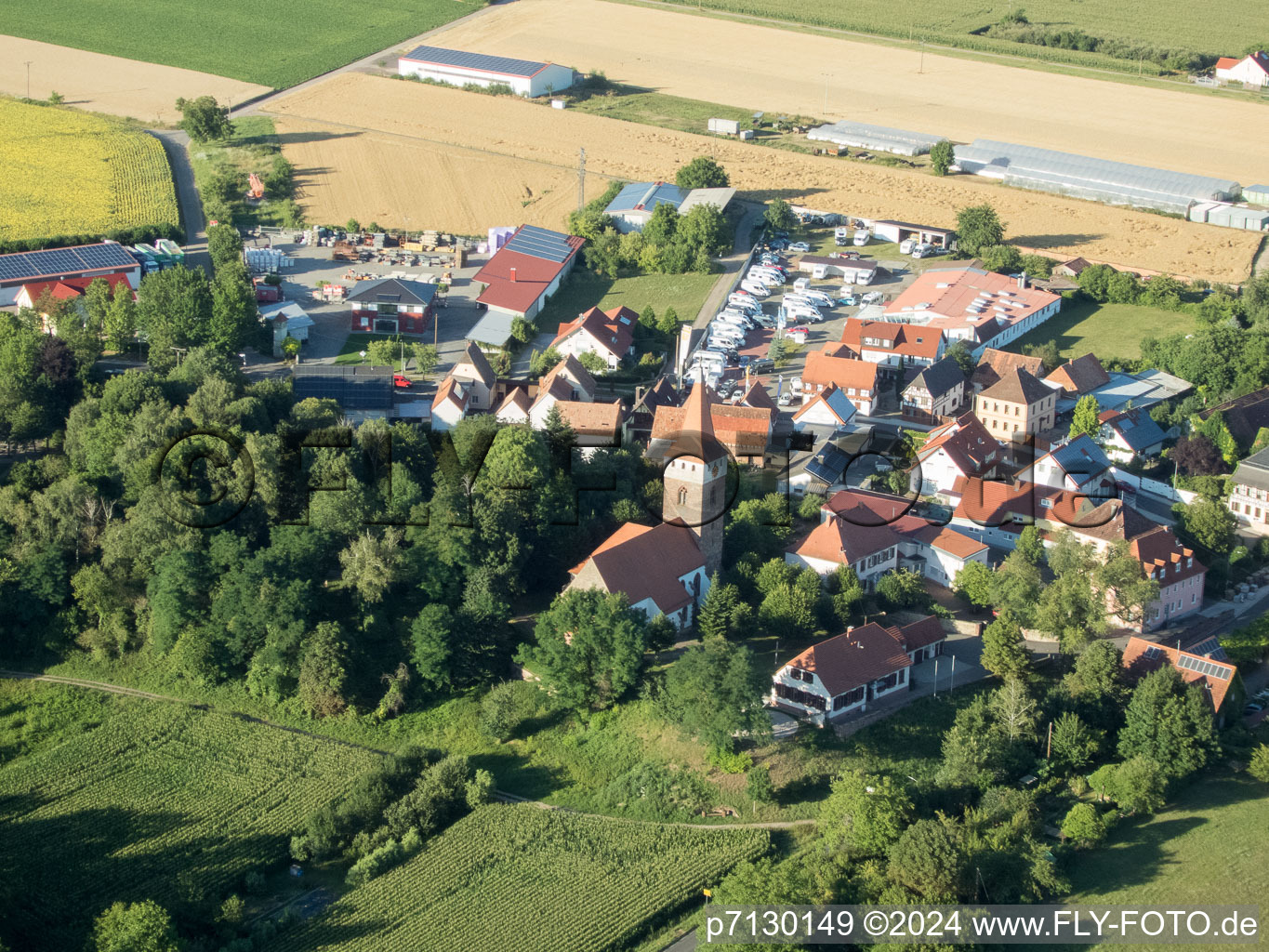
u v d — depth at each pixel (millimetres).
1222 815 175000
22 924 159500
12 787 179875
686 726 178500
